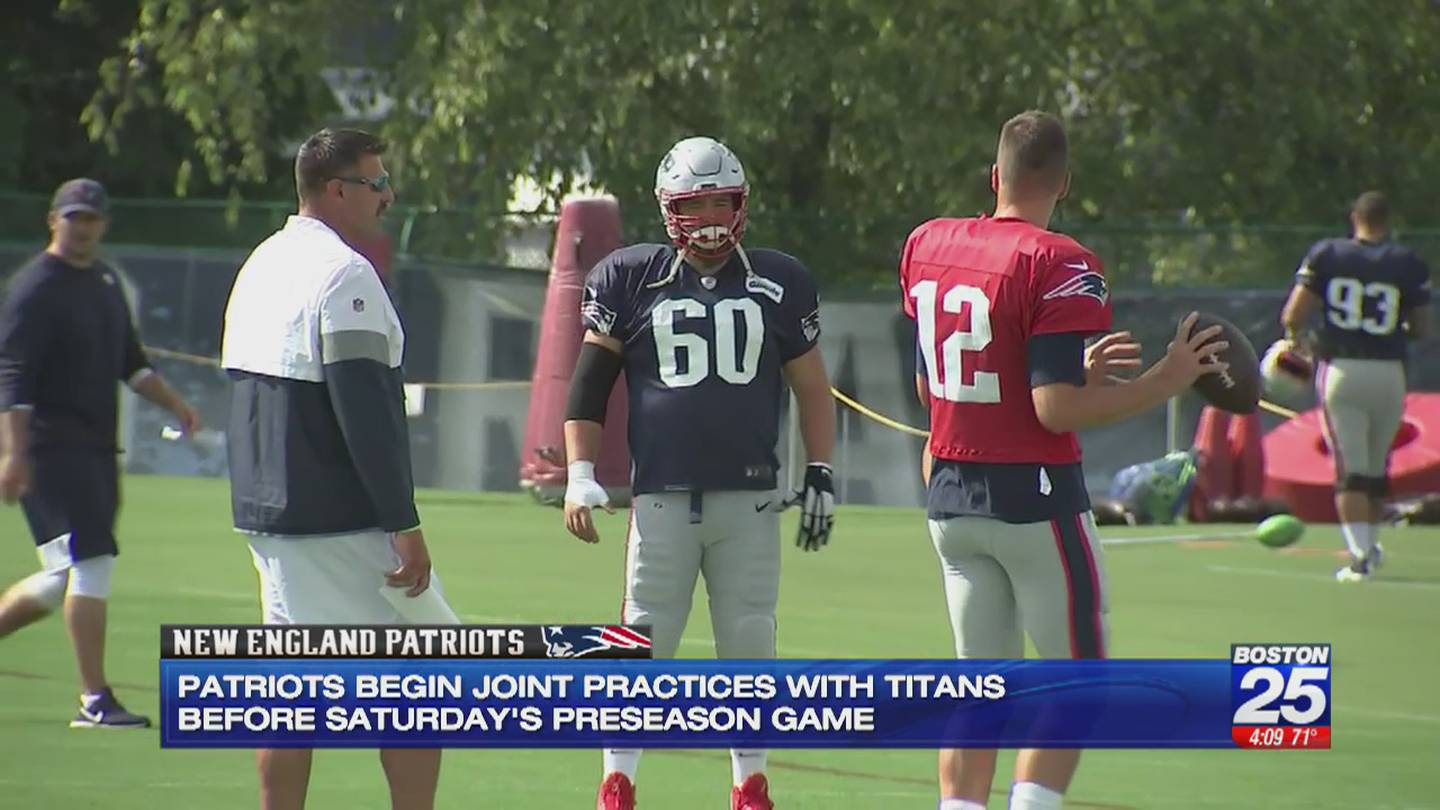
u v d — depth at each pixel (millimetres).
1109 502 65125
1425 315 50375
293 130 116562
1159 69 91188
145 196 120812
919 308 22188
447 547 55531
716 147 23797
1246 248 77750
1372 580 51469
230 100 89938
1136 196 91812
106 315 29969
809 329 24266
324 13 90000
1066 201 92375
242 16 96125
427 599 21828
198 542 55312
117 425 30562
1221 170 91500
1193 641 40969
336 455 21109
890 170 88188
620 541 57312
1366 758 30156
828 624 42438
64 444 29781
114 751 28719
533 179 88688
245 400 21344
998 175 22094
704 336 23703
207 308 79125
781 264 24219
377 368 20688
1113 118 92438
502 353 75188
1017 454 21422
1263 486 66875
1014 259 21172
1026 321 21125
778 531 24344
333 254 20906
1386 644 41125
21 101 119125
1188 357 21266
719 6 85312
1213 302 71938
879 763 28891
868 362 72688
